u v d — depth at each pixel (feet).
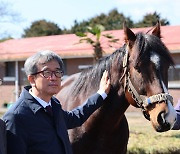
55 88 10.00
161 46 12.30
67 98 15.07
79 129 13.87
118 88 13.32
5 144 9.24
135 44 12.46
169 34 65.92
